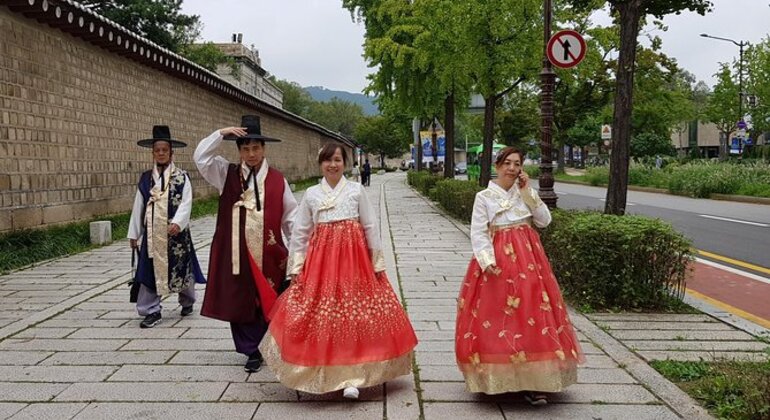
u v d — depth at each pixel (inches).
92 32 434.3
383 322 149.8
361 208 156.5
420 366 172.6
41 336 201.5
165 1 1123.3
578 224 244.2
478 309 147.6
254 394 151.9
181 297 227.3
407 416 139.3
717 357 177.6
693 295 269.3
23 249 346.0
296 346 145.6
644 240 232.2
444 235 467.2
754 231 481.4
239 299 166.1
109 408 142.9
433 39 576.4
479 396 150.9
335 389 144.6
